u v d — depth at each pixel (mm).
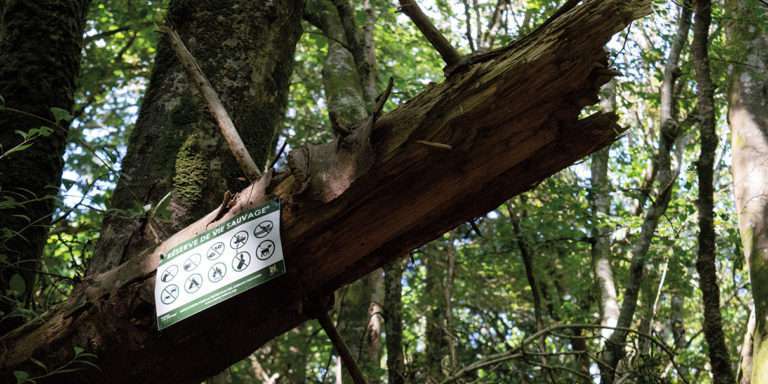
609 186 8750
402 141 2059
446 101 2041
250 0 3359
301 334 10242
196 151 3021
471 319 10328
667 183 5816
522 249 7688
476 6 8234
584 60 1930
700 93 4891
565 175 10008
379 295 7180
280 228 2223
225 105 3162
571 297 10836
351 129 2176
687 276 8953
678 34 5938
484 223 9539
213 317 2375
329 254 2260
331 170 2160
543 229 8414
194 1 3338
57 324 2531
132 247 2676
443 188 2127
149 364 2463
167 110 3121
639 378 5141
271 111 3314
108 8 9305
